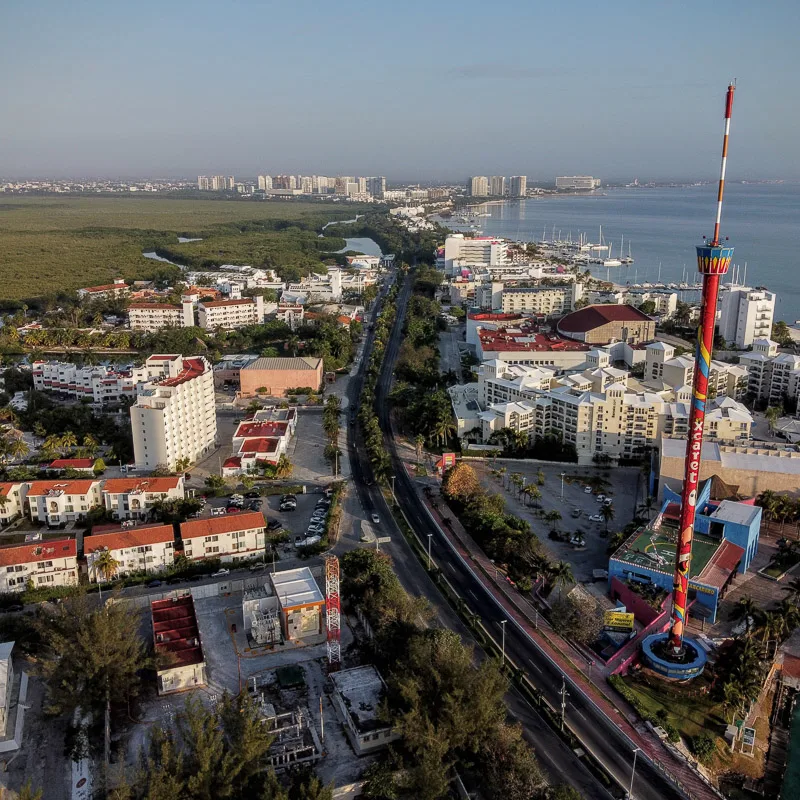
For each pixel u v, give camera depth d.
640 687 177.50
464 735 146.88
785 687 181.50
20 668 178.25
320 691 171.50
